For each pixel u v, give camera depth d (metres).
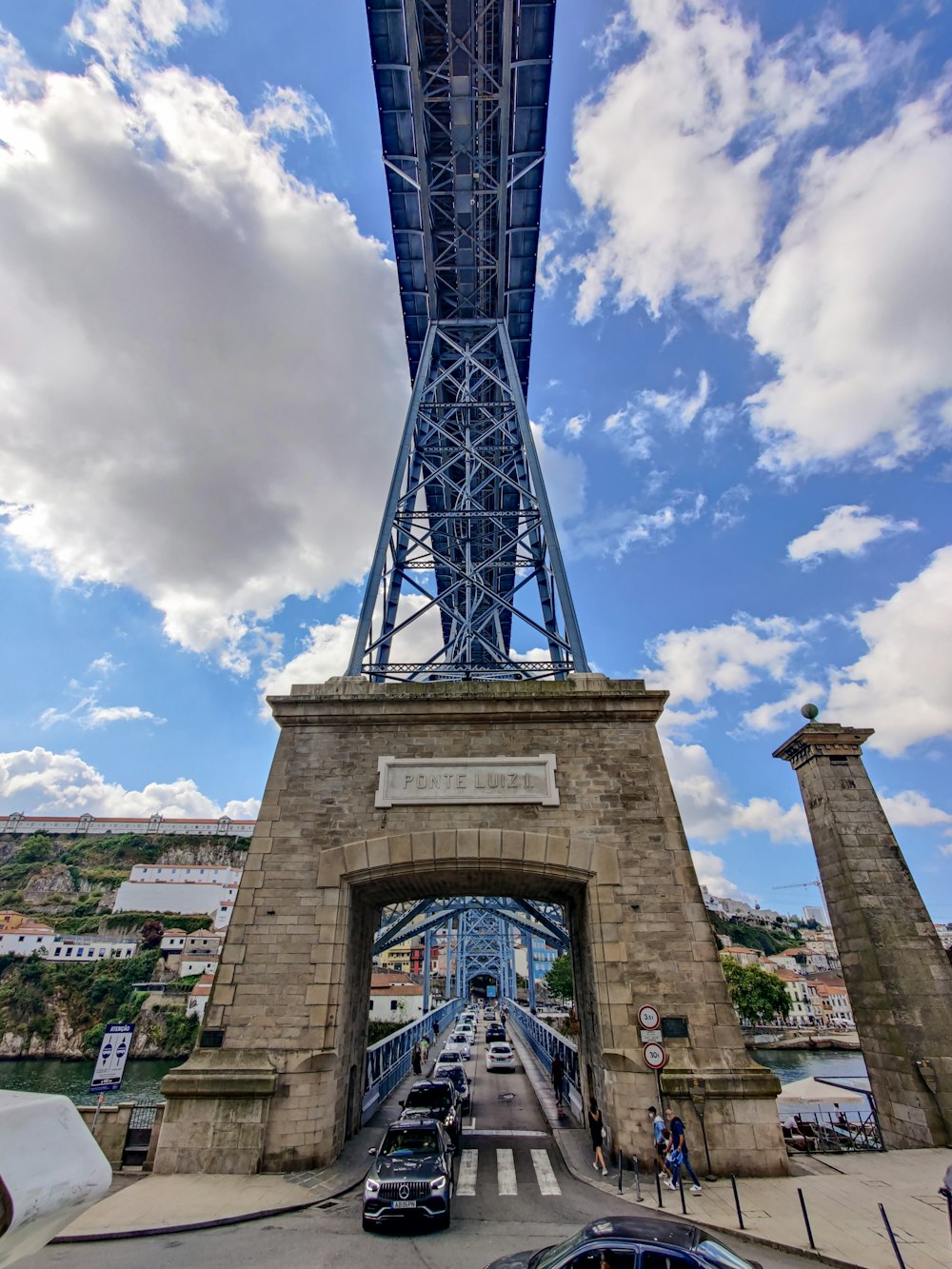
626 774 18.50
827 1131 18.91
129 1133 15.20
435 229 29.39
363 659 21.91
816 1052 82.62
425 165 26.69
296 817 18.09
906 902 18.72
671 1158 13.25
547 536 24.44
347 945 17.30
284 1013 15.80
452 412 28.97
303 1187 13.54
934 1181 13.75
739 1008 86.19
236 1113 14.81
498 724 19.28
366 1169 15.08
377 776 18.59
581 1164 15.80
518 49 25.05
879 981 17.97
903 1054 17.09
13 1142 3.10
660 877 17.16
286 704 19.44
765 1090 14.74
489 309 31.67
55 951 115.19
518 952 148.75
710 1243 7.24
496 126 26.67
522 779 18.42
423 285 30.95
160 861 176.75
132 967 111.25
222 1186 13.49
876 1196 12.94
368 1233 11.40
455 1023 66.69
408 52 24.31
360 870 17.39
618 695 19.31
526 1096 27.61
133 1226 11.31
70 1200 3.21
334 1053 15.61
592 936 16.81
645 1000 15.81
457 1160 16.86
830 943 192.50
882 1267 9.48
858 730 21.11
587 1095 19.19
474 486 31.00
